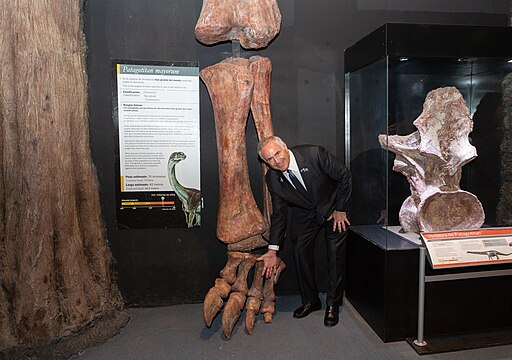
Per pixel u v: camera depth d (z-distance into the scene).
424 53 2.48
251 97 2.79
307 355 2.50
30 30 2.48
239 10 2.80
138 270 3.24
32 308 2.51
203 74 2.84
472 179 3.00
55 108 2.60
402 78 2.94
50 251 2.59
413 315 2.61
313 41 3.26
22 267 2.52
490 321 2.68
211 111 3.20
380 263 2.62
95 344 2.68
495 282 2.66
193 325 2.94
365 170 3.01
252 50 3.21
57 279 2.66
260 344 2.64
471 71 2.95
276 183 2.71
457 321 2.65
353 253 3.12
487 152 2.91
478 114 2.97
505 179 2.80
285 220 2.80
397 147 2.73
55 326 2.59
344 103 3.33
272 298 2.99
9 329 2.55
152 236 3.23
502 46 2.54
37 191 2.52
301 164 2.65
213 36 2.87
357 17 3.29
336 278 2.93
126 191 3.14
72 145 2.81
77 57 2.82
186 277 3.29
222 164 2.82
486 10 3.39
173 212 3.20
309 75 3.28
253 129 3.28
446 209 2.75
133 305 3.26
